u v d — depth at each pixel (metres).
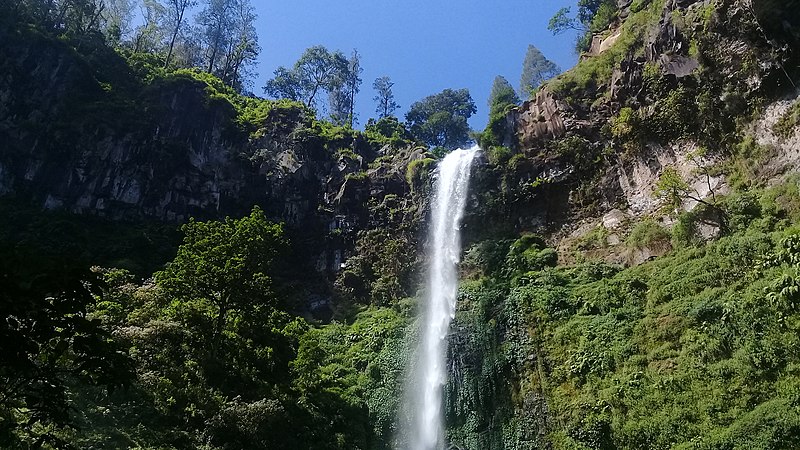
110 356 6.70
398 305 33.72
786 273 19.20
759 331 18.69
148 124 40.47
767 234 21.52
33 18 43.16
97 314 23.11
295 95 66.00
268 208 41.66
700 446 17.06
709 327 20.11
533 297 26.62
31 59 39.56
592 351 22.48
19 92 38.28
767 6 25.53
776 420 16.20
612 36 40.06
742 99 26.55
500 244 33.19
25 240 31.81
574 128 34.03
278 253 27.52
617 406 19.88
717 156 26.86
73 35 44.09
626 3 41.91
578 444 19.78
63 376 18.12
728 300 20.39
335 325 33.22
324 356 28.92
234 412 19.89
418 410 25.52
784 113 24.77
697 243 24.34
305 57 66.56
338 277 38.00
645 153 30.19
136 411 18.69
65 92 39.53
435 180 40.22
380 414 25.00
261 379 24.08
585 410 20.62
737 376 18.20
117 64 44.34
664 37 30.58
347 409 24.73
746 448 16.25
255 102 51.06
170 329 23.20
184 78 44.66
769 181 24.06
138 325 23.88
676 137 28.94
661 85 29.94
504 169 36.41
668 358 20.42
